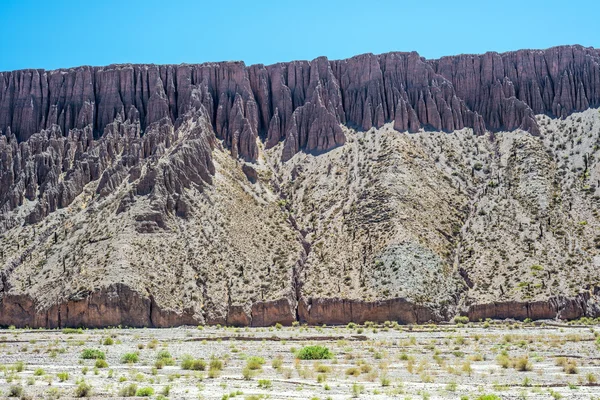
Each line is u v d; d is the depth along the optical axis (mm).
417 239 152500
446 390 63750
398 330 126000
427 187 171000
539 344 100562
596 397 59406
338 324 139500
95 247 154125
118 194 169500
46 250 162250
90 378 72125
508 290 141125
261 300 143625
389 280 142125
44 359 90812
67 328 137250
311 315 141750
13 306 148750
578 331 118375
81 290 142750
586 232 155625
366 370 77312
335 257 153750
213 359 85688
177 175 167000
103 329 136500
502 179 176875
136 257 148750
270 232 164750
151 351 97688
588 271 143125
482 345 101688
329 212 169125
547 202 164875
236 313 142125
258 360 84688
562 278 141125
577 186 171000
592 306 136125
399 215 158125
